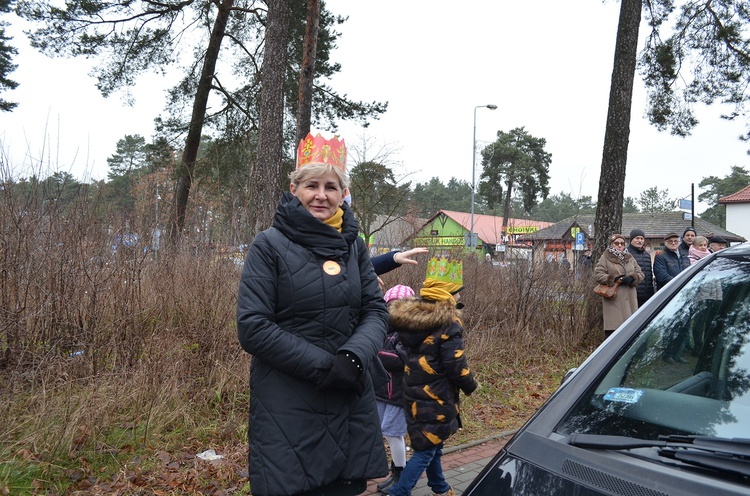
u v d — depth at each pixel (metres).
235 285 6.14
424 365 3.65
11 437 4.02
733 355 1.90
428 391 3.66
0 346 4.78
